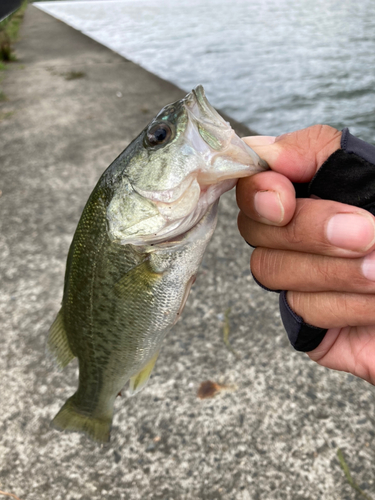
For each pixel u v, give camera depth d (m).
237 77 1.28
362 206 0.17
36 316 0.39
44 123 0.87
